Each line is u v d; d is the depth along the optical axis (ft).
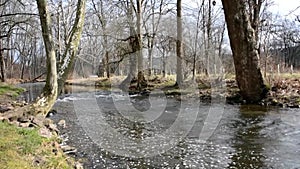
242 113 48.19
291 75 75.10
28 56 186.50
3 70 130.82
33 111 35.35
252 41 55.57
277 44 131.85
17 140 23.81
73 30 41.57
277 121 41.19
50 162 21.52
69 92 88.84
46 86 37.83
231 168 23.84
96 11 118.21
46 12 36.55
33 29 111.55
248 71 56.08
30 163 20.15
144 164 24.91
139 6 91.25
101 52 127.44
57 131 35.06
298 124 38.86
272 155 26.76
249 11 71.82
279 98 55.77
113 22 102.22
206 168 23.93
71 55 40.65
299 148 28.60
